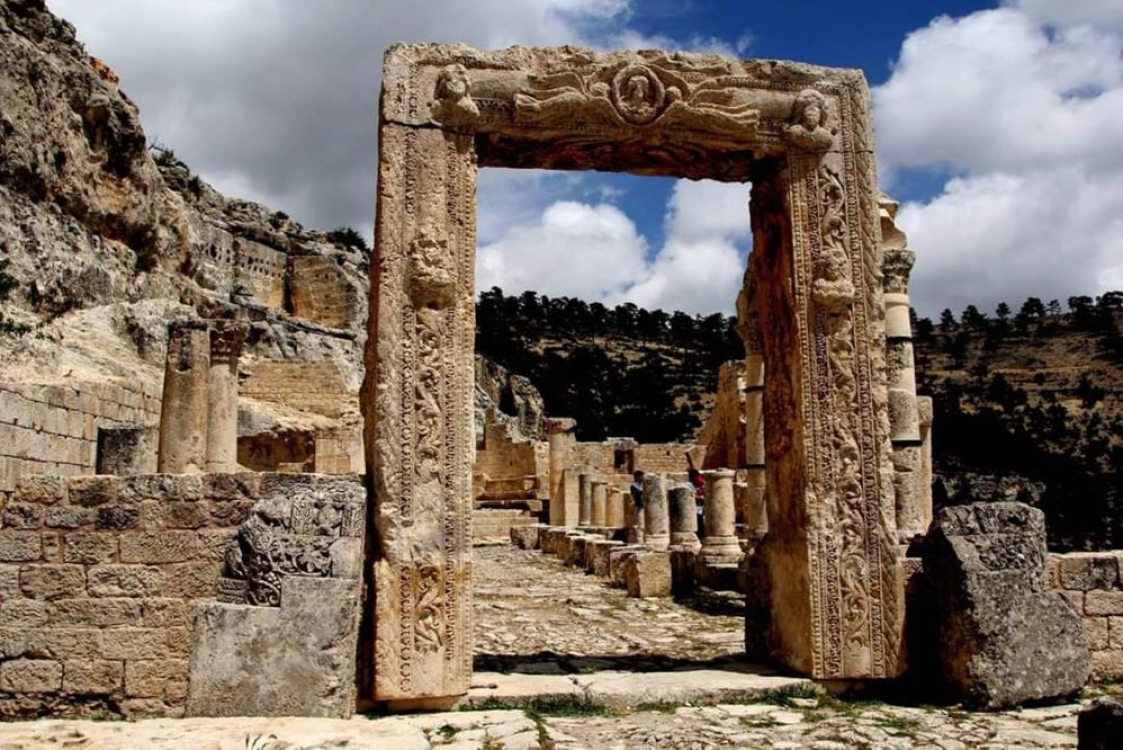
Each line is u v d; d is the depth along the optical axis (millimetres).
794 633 8164
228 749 3451
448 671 7133
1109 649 8312
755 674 8117
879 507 8102
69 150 23703
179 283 30109
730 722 6844
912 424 11273
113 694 7145
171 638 7207
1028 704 7398
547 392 84562
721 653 9719
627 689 7480
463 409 7504
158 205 28719
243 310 34312
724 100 8344
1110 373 74750
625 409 83062
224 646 5836
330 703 5809
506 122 7949
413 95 7727
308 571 6020
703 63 8359
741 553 16062
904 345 11727
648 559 15023
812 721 6895
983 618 7426
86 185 24703
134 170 26688
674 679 7852
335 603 5969
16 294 20031
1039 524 7770
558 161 8602
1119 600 8383
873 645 7930
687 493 18219
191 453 13180
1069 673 7516
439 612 7176
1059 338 87250
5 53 21359
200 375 13398
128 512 7336
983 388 74812
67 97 23938
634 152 8477
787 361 8492
